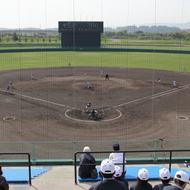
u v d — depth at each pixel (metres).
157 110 17.05
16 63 36.78
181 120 15.15
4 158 10.05
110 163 3.57
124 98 20.02
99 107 17.67
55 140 12.18
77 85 24.33
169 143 11.44
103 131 13.41
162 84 25.12
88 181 5.74
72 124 14.40
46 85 24.27
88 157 5.87
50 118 15.36
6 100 19.19
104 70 32.44
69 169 7.16
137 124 14.48
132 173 6.28
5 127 13.84
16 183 5.71
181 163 7.28
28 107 17.53
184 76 29.11
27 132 13.16
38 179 5.89
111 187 3.52
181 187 3.73
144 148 10.88
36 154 10.29
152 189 4.16
